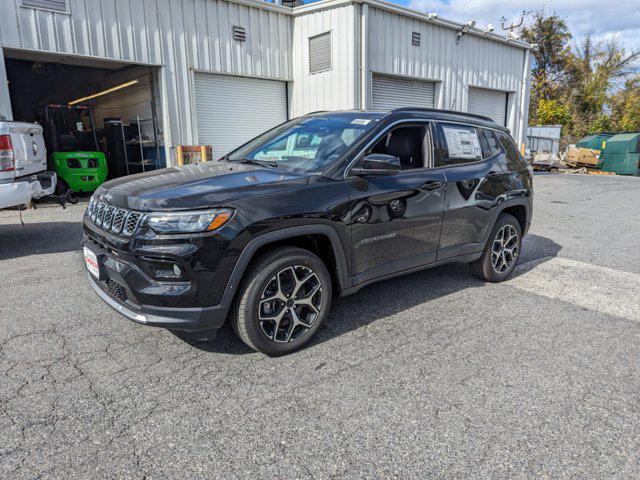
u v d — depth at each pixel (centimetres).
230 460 217
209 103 1179
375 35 1294
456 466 216
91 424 242
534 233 741
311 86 1299
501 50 1744
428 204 384
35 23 890
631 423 250
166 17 1052
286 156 374
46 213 833
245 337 301
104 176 1083
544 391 280
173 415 250
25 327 355
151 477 206
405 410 258
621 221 845
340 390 277
